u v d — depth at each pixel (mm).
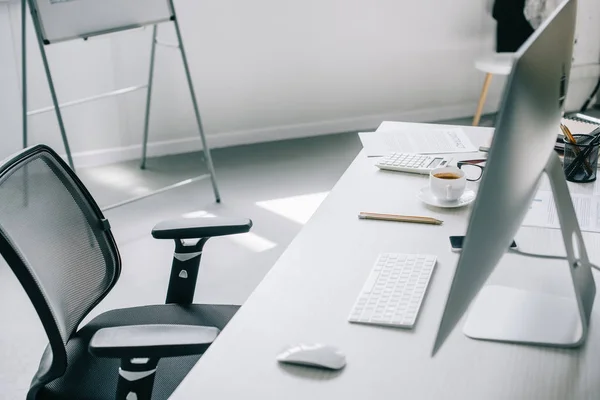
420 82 4898
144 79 4297
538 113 1015
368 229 1627
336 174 4043
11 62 3939
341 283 1390
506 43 4426
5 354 2494
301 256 1506
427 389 1078
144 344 1250
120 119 4316
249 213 3568
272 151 4492
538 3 4320
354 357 1158
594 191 1817
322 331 1233
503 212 996
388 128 2363
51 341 1389
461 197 1767
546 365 1130
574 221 1259
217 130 4586
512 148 936
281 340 1211
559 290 1355
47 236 1509
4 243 1312
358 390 1079
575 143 1853
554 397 1059
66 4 3098
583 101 4961
